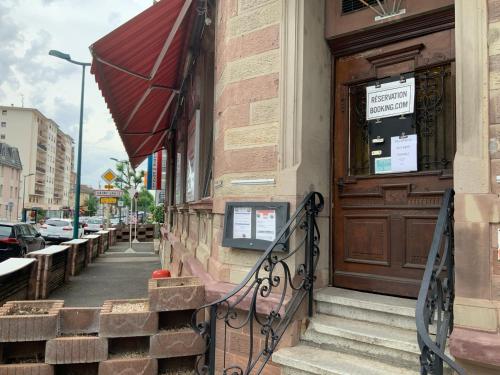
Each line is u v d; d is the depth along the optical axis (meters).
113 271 11.55
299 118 4.06
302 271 3.91
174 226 11.27
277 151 4.13
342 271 4.34
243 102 4.40
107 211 24.78
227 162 4.45
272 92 4.22
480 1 3.08
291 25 4.17
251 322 3.44
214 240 4.79
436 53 3.91
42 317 3.86
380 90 4.23
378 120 4.22
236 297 4.01
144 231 27.84
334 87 4.52
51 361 3.84
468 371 2.81
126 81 6.78
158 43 5.59
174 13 5.11
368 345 3.45
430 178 3.87
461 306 2.91
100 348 3.95
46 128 114.25
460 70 3.12
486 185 2.94
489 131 2.98
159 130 11.80
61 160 137.50
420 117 3.98
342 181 4.39
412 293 3.88
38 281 7.39
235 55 4.50
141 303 4.52
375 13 4.20
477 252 2.91
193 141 7.43
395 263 4.02
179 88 8.59
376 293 4.09
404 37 4.10
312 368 3.31
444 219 2.89
